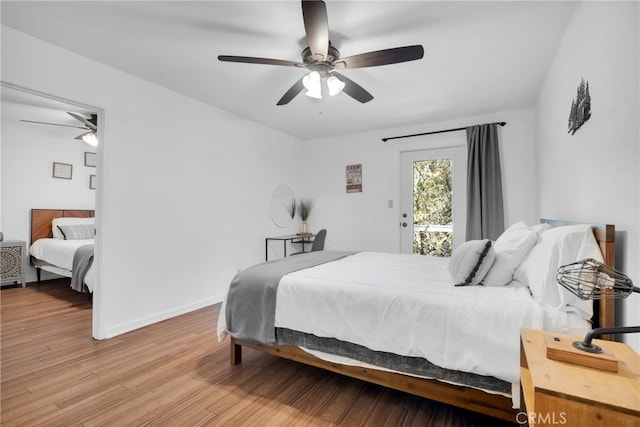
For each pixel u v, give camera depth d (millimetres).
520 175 3613
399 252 4434
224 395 1785
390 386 1621
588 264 1070
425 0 1742
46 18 1938
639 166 1098
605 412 708
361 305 1659
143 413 1615
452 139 4031
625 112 1204
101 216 2557
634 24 1122
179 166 3189
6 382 1903
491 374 1296
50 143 4688
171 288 3115
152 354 2301
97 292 2561
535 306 1357
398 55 1914
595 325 1317
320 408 1668
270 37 2135
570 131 1966
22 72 2096
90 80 2455
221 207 3703
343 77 2262
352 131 4688
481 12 1860
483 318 1373
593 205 1562
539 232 1912
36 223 4527
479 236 3693
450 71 2662
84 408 1651
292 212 5000
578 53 1771
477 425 1524
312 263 2465
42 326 2861
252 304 2008
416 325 1497
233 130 3865
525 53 2352
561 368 854
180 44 2242
